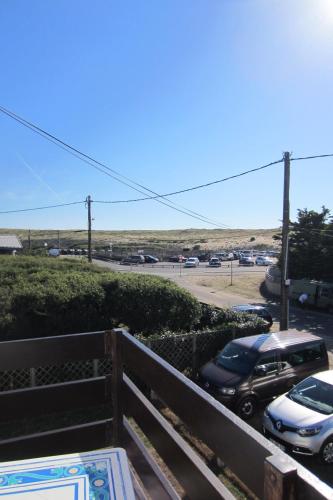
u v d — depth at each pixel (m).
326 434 7.70
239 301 33.06
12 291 10.09
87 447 2.93
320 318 26.67
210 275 50.03
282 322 17.89
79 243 107.50
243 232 154.25
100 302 10.66
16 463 1.59
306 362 10.69
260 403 9.89
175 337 11.37
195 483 1.75
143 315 11.40
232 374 10.02
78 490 1.42
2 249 40.78
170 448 2.02
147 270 56.09
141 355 2.49
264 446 1.29
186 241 121.94
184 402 1.88
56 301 9.98
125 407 2.83
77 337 2.90
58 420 8.30
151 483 2.23
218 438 1.58
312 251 32.78
